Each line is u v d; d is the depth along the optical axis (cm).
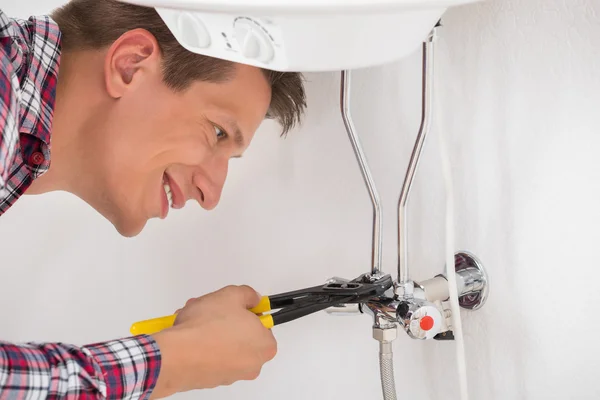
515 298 93
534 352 92
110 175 95
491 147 93
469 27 93
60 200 135
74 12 96
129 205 97
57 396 74
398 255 93
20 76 88
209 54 73
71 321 139
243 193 124
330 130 112
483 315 97
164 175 98
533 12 86
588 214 83
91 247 136
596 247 83
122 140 93
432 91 88
